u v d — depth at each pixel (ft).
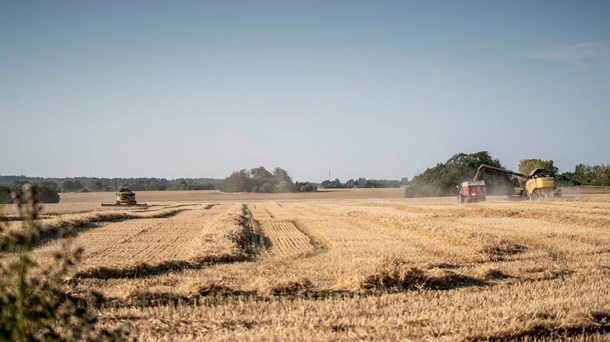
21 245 14.88
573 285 45.96
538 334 31.40
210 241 79.66
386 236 89.35
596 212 117.80
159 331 32.48
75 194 462.19
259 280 45.06
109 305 39.04
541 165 325.83
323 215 151.64
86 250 75.41
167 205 247.70
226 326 33.19
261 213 167.43
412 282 46.09
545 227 95.14
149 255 70.90
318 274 53.47
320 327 32.17
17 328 14.69
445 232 82.53
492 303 38.93
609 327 33.06
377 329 31.48
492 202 166.40
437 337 30.12
